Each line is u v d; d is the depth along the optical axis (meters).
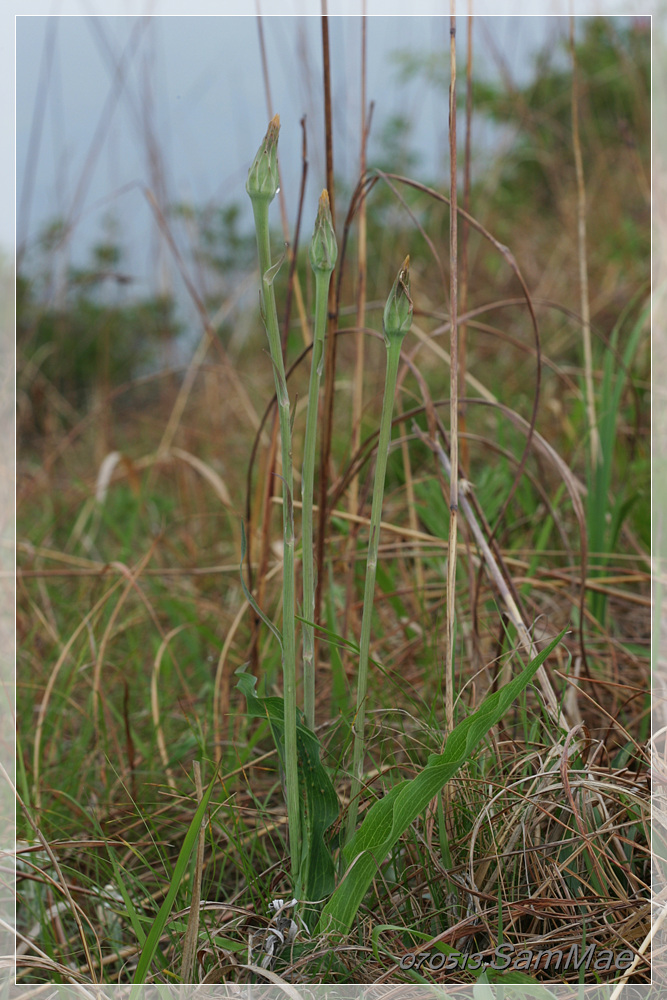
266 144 0.76
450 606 0.84
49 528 1.53
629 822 0.84
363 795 0.89
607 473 1.08
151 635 1.23
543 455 1.36
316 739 0.81
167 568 1.48
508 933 0.83
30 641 1.17
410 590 1.05
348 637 1.01
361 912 0.85
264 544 1.00
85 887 0.91
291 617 0.80
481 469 1.47
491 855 0.84
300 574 1.02
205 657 1.20
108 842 0.87
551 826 0.87
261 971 0.79
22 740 0.99
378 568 1.09
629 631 1.07
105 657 1.17
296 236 0.95
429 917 0.84
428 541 1.14
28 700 1.07
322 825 0.82
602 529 1.10
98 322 2.41
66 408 2.11
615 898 0.84
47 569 1.47
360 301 1.04
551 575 1.09
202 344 1.59
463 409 1.10
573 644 1.01
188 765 0.99
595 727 0.95
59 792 0.92
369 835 0.79
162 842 0.88
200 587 1.40
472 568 0.96
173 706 1.07
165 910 0.79
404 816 0.78
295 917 0.82
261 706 0.82
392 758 0.91
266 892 0.86
